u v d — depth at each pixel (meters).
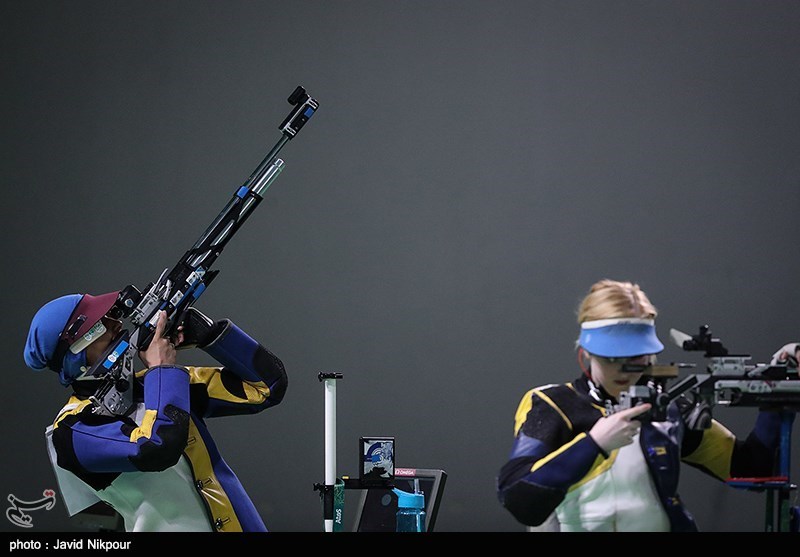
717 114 24.80
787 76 24.78
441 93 24.84
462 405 24.39
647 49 24.83
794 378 9.81
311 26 24.95
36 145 24.98
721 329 24.56
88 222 24.89
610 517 9.23
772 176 24.72
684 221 24.66
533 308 24.55
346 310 24.58
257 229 24.73
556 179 24.72
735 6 24.83
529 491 8.79
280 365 11.95
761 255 24.64
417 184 24.78
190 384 11.70
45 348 10.89
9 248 24.83
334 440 12.87
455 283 24.62
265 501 24.23
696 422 9.38
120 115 25.02
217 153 24.91
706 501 23.73
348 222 24.75
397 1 24.94
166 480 10.85
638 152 24.73
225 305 24.56
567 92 24.78
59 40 25.09
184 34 25.00
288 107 24.94
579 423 9.32
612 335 9.29
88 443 10.43
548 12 24.84
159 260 24.80
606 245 24.64
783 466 9.85
